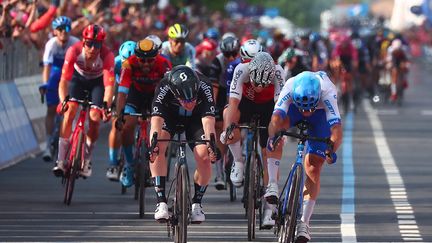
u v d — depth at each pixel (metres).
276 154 18.34
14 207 22.36
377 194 24.75
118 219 20.91
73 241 18.53
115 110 22.78
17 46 32.00
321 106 17.75
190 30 56.75
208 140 17.25
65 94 23.28
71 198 23.25
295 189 16.94
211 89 17.91
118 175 24.19
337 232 19.62
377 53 59.53
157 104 17.86
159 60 22.02
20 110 31.53
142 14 47.12
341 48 51.44
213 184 26.42
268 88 20.00
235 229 19.92
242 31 77.38
